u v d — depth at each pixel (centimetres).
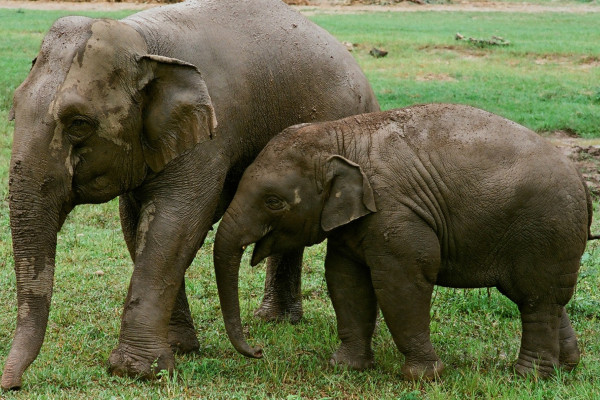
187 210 861
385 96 2638
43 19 4450
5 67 2797
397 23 4738
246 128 921
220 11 932
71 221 1539
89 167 804
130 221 972
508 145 863
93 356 938
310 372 900
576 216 861
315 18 4888
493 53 3597
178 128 823
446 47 3712
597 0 6538
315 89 991
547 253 862
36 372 852
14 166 768
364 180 832
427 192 850
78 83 777
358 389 858
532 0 6681
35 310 792
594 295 1175
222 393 822
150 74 815
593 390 835
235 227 860
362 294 916
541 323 886
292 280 1130
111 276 1260
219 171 883
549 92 2783
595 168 1869
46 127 767
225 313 882
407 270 851
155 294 854
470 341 1014
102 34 796
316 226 866
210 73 880
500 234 862
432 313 1122
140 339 848
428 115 884
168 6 916
